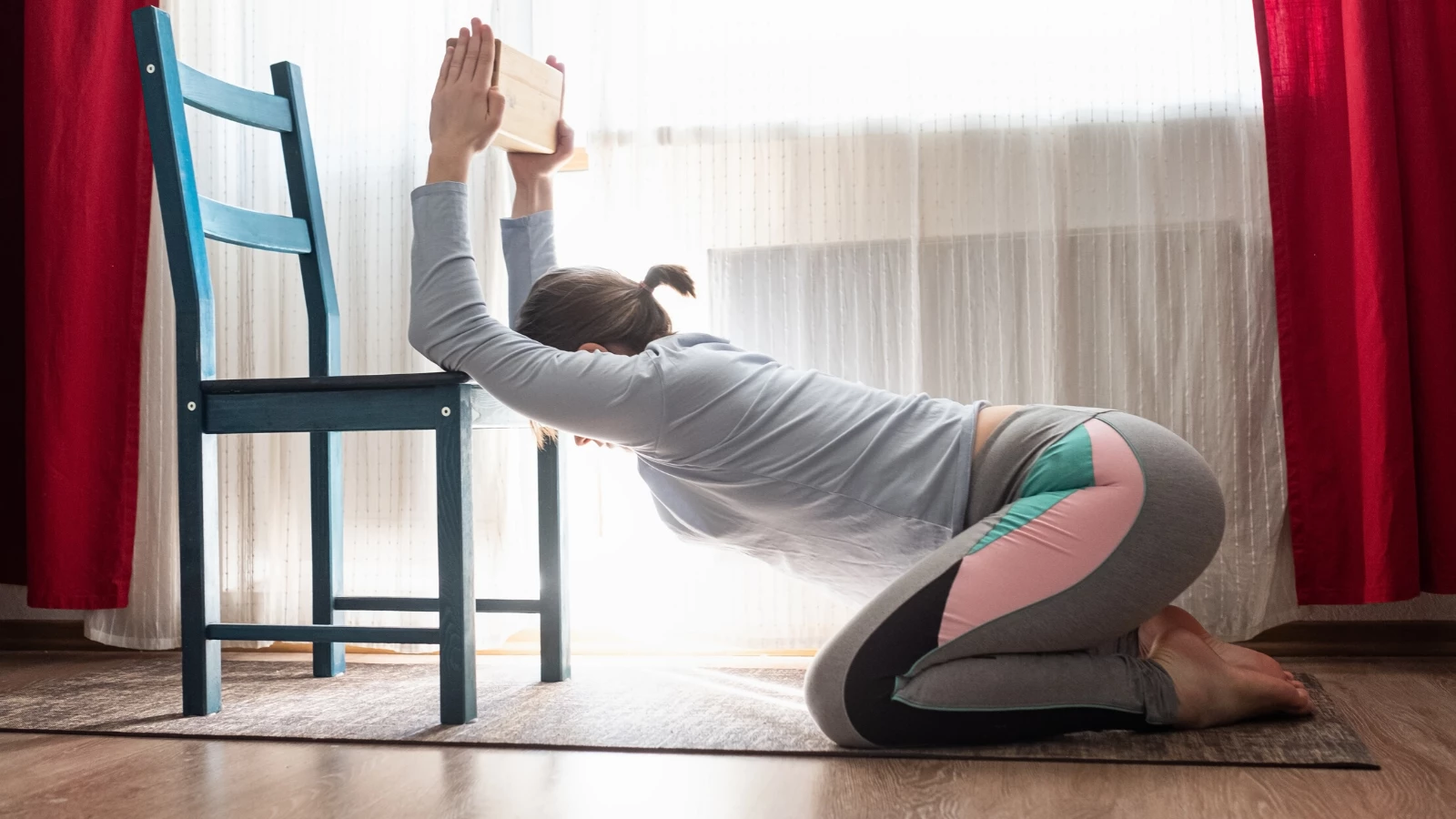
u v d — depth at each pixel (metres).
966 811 1.14
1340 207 2.05
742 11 2.25
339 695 1.84
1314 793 1.19
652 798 1.22
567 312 1.52
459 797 1.24
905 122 2.21
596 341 1.52
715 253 2.25
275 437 2.38
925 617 1.32
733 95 2.25
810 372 1.52
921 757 1.35
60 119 2.38
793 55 2.24
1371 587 1.99
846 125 2.22
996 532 1.33
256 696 1.85
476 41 1.57
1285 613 2.10
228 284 2.40
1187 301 2.13
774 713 1.66
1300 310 2.07
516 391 1.42
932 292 2.21
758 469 1.42
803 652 2.28
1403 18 2.02
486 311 1.50
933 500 1.40
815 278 2.23
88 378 2.37
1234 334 2.12
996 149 2.19
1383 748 1.40
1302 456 2.07
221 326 2.39
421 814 1.18
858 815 1.14
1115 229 2.15
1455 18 2.02
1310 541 2.07
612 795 1.24
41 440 2.36
